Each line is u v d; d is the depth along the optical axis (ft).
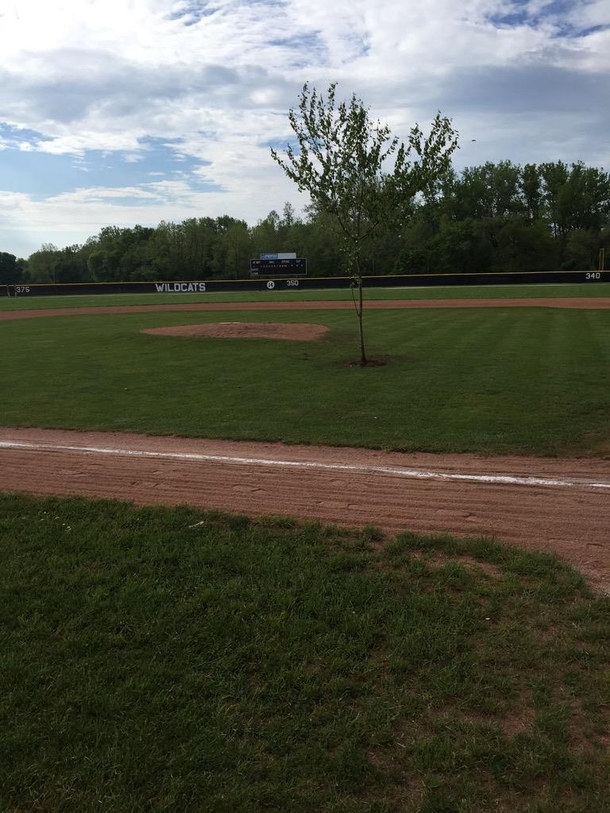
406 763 8.57
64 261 322.75
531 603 12.45
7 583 13.52
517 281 169.78
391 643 11.13
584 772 8.29
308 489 19.69
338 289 173.06
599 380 36.55
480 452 23.26
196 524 16.70
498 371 40.50
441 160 40.11
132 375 44.14
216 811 7.85
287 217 309.83
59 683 10.19
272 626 11.68
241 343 60.29
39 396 36.86
